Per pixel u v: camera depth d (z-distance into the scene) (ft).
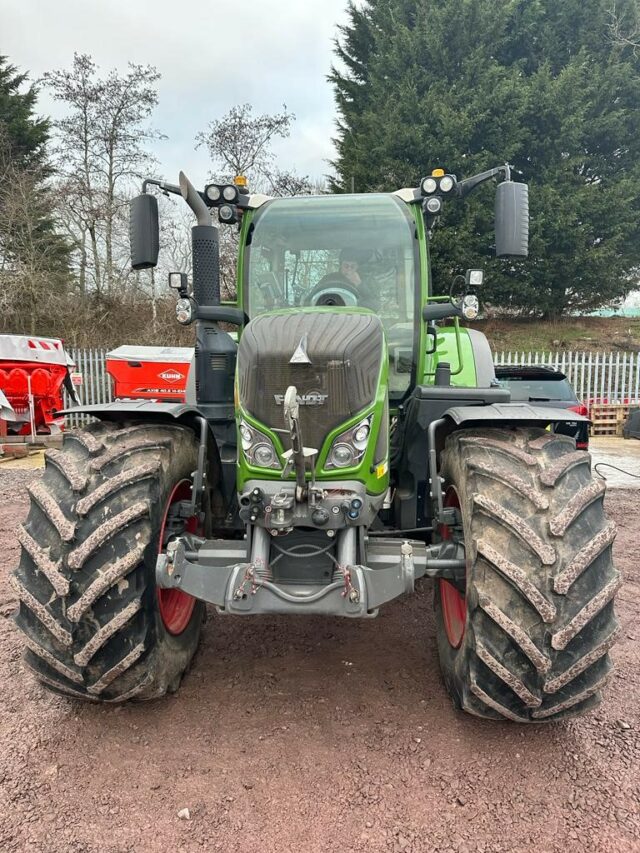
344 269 11.96
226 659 10.43
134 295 71.26
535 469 7.63
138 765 7.72
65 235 69.36
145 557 7.59
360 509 8.14
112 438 8.40
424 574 8.09
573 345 65.31
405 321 11.75
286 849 6.45
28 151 82.99
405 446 10.35
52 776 7.51
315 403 8.23
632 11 70.23
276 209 12.14
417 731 8.38
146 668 7.82
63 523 7.39
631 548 17.54
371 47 77.77
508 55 73.15
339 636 11.35
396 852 6.41
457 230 62.69
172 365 33.01
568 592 6.98
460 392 9.95
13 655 10.62
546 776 7.50
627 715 8.80
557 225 64.34
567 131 65.41
